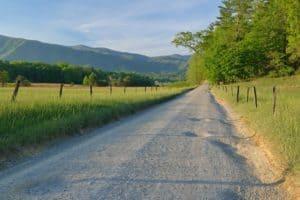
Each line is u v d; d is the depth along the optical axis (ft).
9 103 47.32
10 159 31.09
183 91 222.07
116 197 22.45
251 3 310.24
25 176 26.43
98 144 39.09
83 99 70.59
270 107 63.52
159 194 23.24
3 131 36.52
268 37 260.01
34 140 36.14
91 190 23.66
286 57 254.68
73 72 472.85
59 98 63.67
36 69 452.35
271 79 238.68
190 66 485.15
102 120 56.08
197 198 22.72
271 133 39.55
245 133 49.24
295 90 142.10
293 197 23.40
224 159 33.40
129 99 90.58
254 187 25.41
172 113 76.13
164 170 29.01
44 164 29.94
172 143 40.65
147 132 48.42
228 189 24.76
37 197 22.12
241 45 266.16
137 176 27.12
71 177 26.40
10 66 433.07
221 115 73.00
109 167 29.43
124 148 37.17
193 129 52.06
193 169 29.60
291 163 28.94
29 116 44.34
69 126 44.29
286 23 251.60
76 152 34.76
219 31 324.80
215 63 270.05
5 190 23.30
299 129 38.14
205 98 142.61
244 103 86.43
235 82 264.93
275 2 258.37
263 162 32.76
